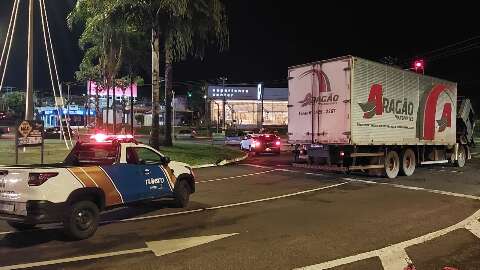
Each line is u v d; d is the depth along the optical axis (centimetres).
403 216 1125
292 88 1989
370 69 1853
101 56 3994
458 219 1098
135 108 9019
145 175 1072
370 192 1521
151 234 924
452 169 2350
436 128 2255
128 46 3684
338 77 1811
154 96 2633
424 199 1384
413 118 2100
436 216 1131
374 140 1864
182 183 1211
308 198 1395
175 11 2377
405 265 735
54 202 848
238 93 9956
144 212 1157
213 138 4716
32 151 2431
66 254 779
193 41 2670
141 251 798
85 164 1034
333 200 1358
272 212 1166
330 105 1839
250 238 895
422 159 2211
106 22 2553
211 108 9869
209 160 2494
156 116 2634
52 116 8244
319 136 1880
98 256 767
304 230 966
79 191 887
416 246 851
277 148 3294
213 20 2559
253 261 743
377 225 1021
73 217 870
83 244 848
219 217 1098
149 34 2762
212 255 775
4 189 877
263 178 1892
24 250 805
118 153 1020
